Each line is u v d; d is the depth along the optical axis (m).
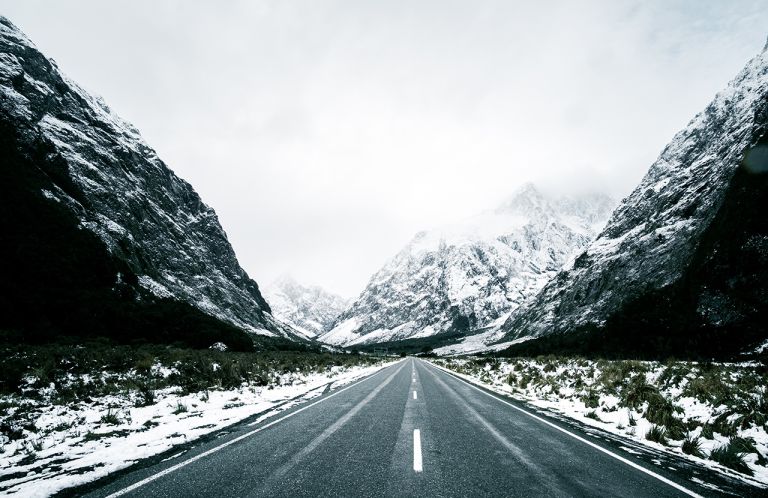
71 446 7.67
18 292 36.56
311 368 31.45
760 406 10.56
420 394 16.89
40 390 13.77
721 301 40.09
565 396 16.28
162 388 15.73
